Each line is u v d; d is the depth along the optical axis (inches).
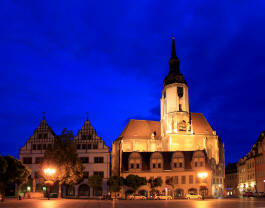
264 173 4372.5
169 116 4547.2
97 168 3897.6
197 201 2447.1
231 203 2047.2
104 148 3941.9
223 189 4534.9
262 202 2172.7
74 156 3243.1
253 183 4837.6
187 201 2482.8
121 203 2166.6
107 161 3900.1
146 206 1780.3
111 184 3408.0
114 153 4446.4
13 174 2566.4
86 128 4042.8
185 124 4468.5
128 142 4443.9
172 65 4795.8
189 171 3762.3
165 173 3818.9
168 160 3905.0
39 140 4010.8
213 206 1706.4
